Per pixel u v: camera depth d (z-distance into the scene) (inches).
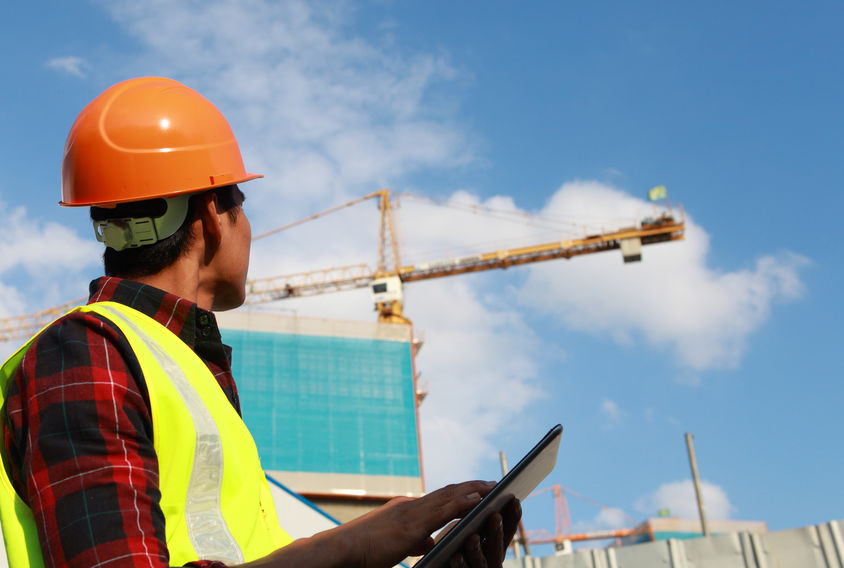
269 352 2380.7
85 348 62.1
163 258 79.4
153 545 56.0
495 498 61.5
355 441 2317.9
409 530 64.3
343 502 2228.1
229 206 84.4
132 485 57.5
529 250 3277.6
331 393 2373.3
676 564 752.3
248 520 68.1
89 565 53.4
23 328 3171.8
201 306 83.0
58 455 57.2
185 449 64.5
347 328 2491.4
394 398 2405.3
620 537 3567.9
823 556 713.6
